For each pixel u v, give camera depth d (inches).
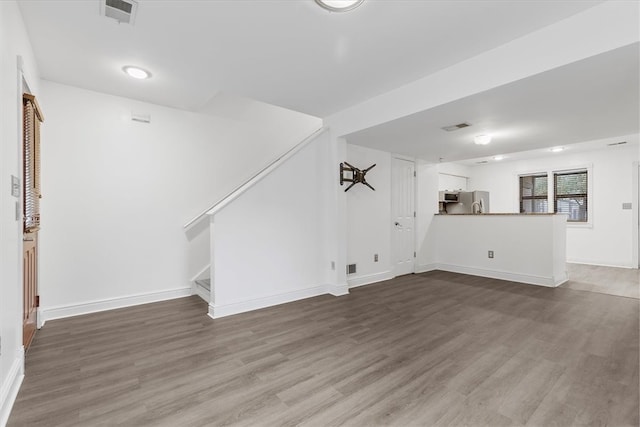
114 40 90.4
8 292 64.7
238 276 127.9
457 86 104.2
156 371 79.1
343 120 151.3
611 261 238.8
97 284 127.4
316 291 154.0
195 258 153.0
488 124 133.3
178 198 147.9
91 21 81.3
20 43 76.8
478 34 87.2
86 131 125.0
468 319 117.8
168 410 63.6
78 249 123.3
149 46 93.7
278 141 181.5
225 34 87.1
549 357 86.1
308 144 153.4
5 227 62.6
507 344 94.9
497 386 71.9
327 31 85.6
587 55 77.2
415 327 109.7
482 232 200.7
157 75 113.0
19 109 74.0
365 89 125.6
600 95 101.7
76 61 103.0
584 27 77.6
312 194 154.7
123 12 77.4
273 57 99.9
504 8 75.9
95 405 65.0
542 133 149.3
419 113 118.6
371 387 71.9
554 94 100.7
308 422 59.9
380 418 60.9
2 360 60.7
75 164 122.6
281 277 141.6
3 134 61.9
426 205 221.5
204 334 103.6
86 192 124.9
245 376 76.8
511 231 186.1
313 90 126.7
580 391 69.5
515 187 296.4
